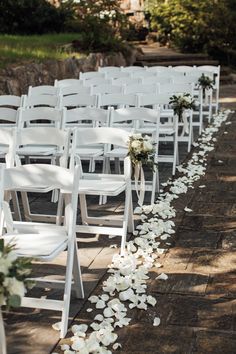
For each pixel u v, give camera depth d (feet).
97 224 19.74
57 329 12.85
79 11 60.23
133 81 32.12
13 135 17.33
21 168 13.14
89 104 25.90
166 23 68.33
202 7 65.51
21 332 12.80
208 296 14.29
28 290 14.71
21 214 20.71
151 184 22.53
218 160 27.89
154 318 13.24
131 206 18.15
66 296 12.71
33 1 58.70
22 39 50.70
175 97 25.34
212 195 22.43
